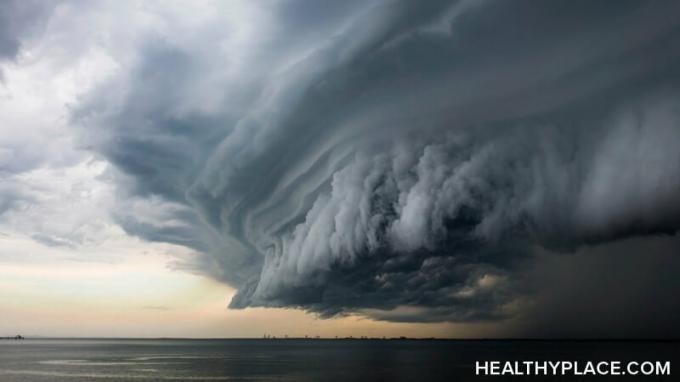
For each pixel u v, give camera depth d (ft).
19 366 406.62
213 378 306.96
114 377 316.19
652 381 291.17
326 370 361.92
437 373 338.34
